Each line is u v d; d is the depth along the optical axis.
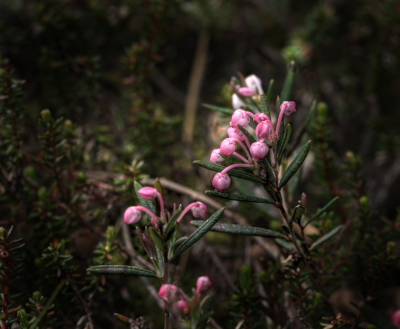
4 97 0.34
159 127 0.41
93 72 0.43
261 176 0.27
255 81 0.32
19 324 0.31
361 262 0.36
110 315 0.35
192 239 0.27
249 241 0.39
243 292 0.31
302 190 0.46
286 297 0.34
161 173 0.42
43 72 0.43
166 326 0.27
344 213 0.37
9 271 0.30
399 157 0.47
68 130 0.37
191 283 0.39
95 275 0.33
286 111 0.27
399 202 0.47
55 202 0.36
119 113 0.48
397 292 0.39
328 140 0.36
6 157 0.35
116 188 0.37
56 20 0.44
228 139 0.27
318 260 0.33
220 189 0.27
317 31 0.47
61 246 0.32
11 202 0.36
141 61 0.44
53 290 0.33
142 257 0.35
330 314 0.32
